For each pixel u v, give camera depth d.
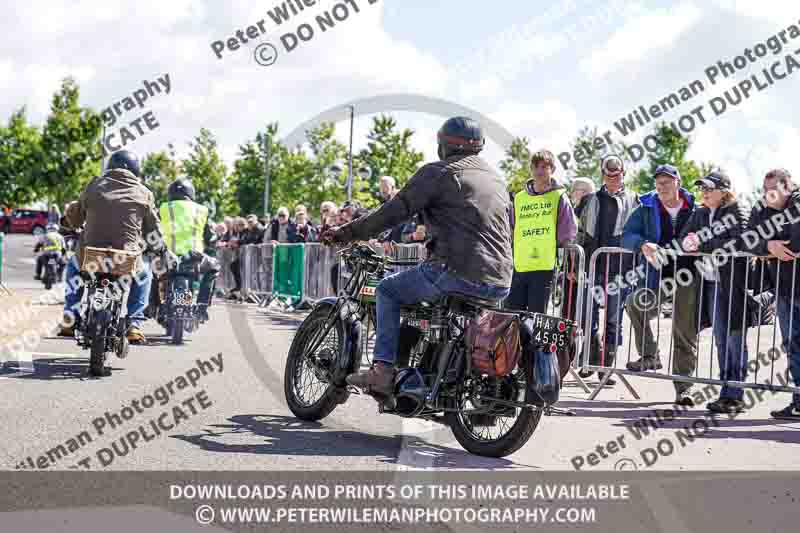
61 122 53.88
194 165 49.44
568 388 7.90
